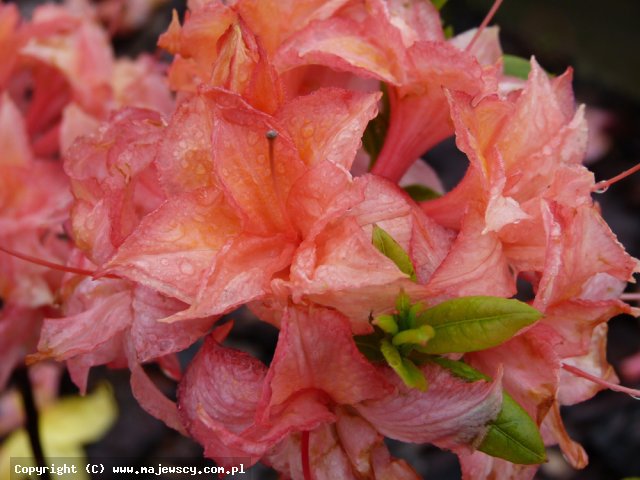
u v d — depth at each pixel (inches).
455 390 7.5
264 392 7.2
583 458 8.2
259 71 7.8
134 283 8.2
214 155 7.6
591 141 25.9
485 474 8.4
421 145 9.0
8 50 13.0
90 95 13.2
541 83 8.5
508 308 7.2
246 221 7.7
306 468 7.8
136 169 8.2
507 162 8.3
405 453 18.7
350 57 8.3
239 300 7.4
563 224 7.9
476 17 27.9
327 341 7.3
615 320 21.4
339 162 7.7
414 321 7.4
